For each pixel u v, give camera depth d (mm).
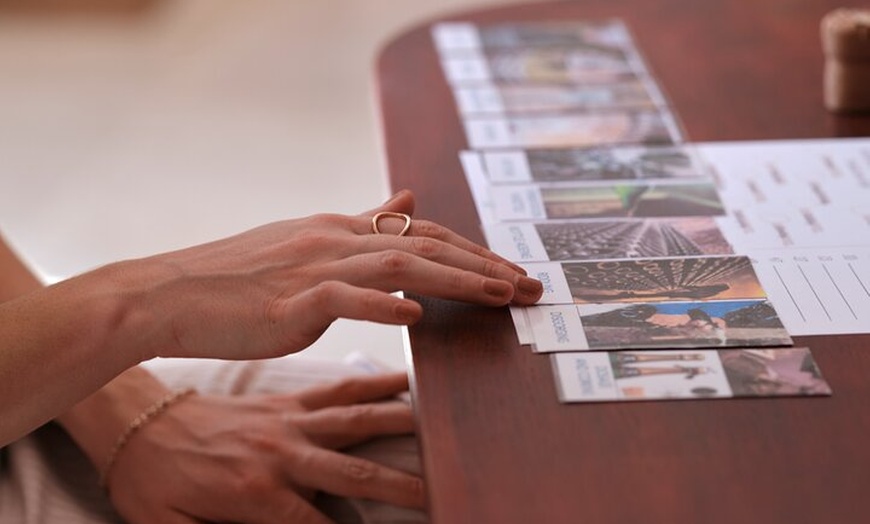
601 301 992
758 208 1168
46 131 3422
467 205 1182
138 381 1241
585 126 1366
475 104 1427
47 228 2957
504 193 1207
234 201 3066
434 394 883
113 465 1202
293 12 4234
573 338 940
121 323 990
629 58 1550
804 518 771
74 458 1259
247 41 4016
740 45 1582
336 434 1179
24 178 3182
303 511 1137
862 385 889
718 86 1467
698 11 1696
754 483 798
